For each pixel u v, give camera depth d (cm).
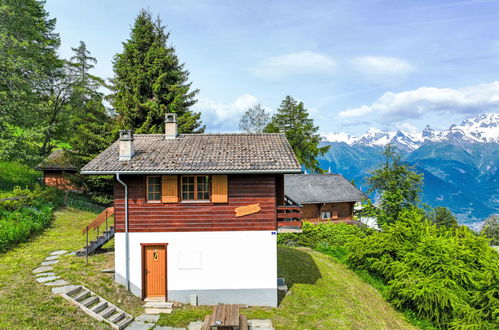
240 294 1384
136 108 2669
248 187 1388
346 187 3728
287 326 1228
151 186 1389
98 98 3331
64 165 3253
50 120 3494
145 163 1380
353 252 2164
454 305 1508
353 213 3691
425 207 3266
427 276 1684
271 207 1388
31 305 1129
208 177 1389
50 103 3578
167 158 1430
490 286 1549
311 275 1820
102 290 1327
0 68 2391
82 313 1148
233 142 1633
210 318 1135
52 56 3569
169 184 1370
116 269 1386
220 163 1368
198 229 1378
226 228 1382
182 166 1345
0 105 2375
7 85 2467
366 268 2088
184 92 2888
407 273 1709
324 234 2717
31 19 2928
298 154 4866
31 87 2731
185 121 2814
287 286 1612
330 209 3534
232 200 1383
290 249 2414
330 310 1391
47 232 2078
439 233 2091
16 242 1795
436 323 1563
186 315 1268
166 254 1376
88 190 2938
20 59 2445
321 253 2441
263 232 1385
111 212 1647
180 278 1377
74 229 2209
